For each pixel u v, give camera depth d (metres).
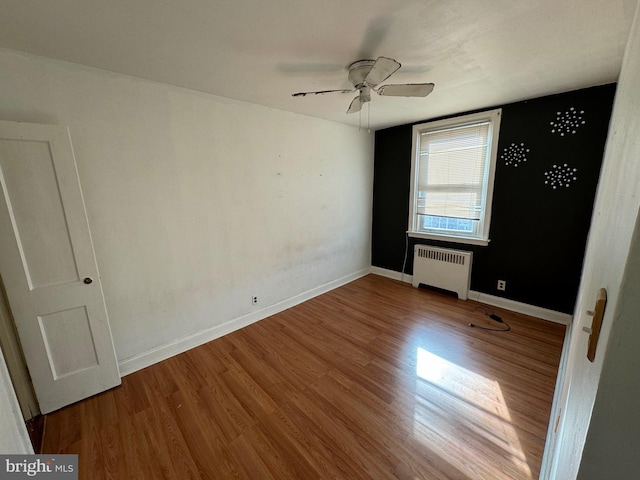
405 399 1.89
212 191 2.54
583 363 0.59
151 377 2.17
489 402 1.85
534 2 1.28
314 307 3.37
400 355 2.38
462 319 2.98
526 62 1.91
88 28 1.42
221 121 2.52
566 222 2.70
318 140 3.41
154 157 2.18
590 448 0.37
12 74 1.62
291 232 3.29
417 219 3.91
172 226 2.34
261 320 3.08
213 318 2.70
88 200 1.93
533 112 2.72
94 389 1.98
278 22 1.41
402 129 3.82
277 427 1.70
